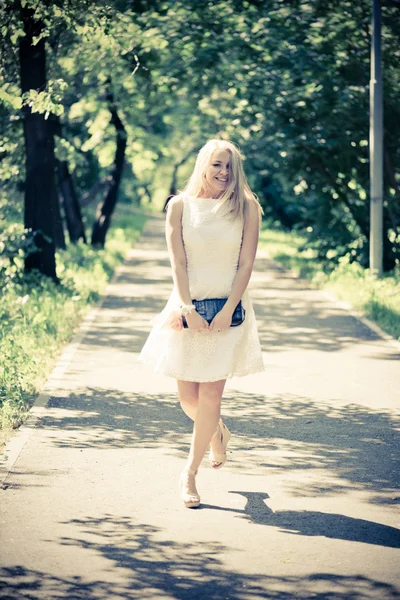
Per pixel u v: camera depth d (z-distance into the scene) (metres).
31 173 19.02
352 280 20.77
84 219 43.81
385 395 9.76
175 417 8.76
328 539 5.55
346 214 25.70
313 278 22.89
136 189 85.12
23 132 19.45
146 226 63.56
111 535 5.60
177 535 5.61
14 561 5.19
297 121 22.91
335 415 8.85
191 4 21.84
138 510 6.07
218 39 21.89
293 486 6.62
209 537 5.58
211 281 6.07
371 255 20.31
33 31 12.52
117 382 10.36
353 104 22.28
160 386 10.18
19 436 7.88
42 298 16.19
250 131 24.22
